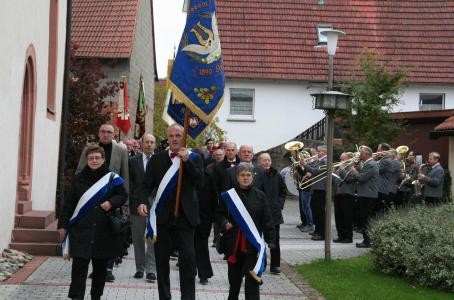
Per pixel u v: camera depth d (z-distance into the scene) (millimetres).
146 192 8914
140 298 9719
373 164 15531
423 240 11414
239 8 34219
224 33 33344
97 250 8508
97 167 8648
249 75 32188
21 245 13375
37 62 15594
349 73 32625
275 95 32625
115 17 30312
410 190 19219
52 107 17969
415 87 32938
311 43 33469
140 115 31734
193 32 9016
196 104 8984
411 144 27516
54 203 18406
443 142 26453
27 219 14031
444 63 33375
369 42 33844
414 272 11055
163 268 8750
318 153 18047
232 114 32594
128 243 13750
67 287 10180
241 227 8539
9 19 12750
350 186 16297
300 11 34469
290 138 32531
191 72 8984
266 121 32531
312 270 12328
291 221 22344
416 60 33438
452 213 12539
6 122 12898
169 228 8742
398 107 32906
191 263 8734
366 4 35031
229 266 8734
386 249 11688
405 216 12523
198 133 9305
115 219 8555
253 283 8461
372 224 13406
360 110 26109
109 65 29312
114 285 10617
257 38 33375
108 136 10797
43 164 16891
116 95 27688
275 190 11852
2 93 12516
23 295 9539
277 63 32688
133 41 29734
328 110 13133
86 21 30281
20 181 15133
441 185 17578
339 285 10922
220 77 9062
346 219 16469
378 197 17047
